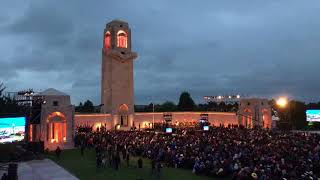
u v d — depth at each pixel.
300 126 105.38
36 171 38.94
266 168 30.30
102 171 39.50
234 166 33.84
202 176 36.56
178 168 41.38
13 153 45.75
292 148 39.69
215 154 38.66
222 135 59.50
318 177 29.52
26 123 51.72
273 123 112.19
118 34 102.19
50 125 61.56
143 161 46.78
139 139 56.78
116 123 97.62
